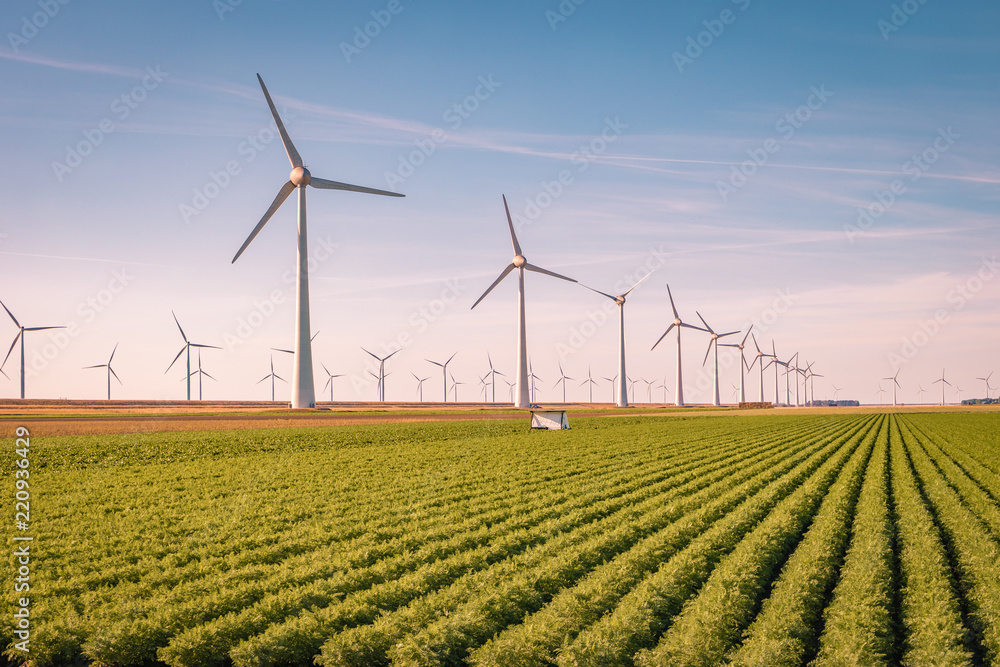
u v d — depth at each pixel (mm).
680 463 34812
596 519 20094
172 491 25578
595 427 70750
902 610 12281
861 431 62750
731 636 11289
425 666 10375
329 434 55531
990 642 10906
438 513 21062
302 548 16797
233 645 11172
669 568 14102
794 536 17625
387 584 13445
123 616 11922
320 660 10617
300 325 92500
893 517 20141
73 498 23703
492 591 12875
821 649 10766
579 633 11344
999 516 19125
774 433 60062
